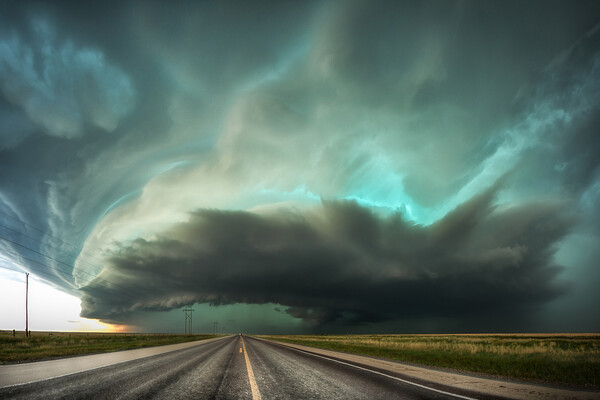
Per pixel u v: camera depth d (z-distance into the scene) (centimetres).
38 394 670
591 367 1317
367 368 1355
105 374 980
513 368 1376
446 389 865
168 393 727
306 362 1569
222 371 1159
